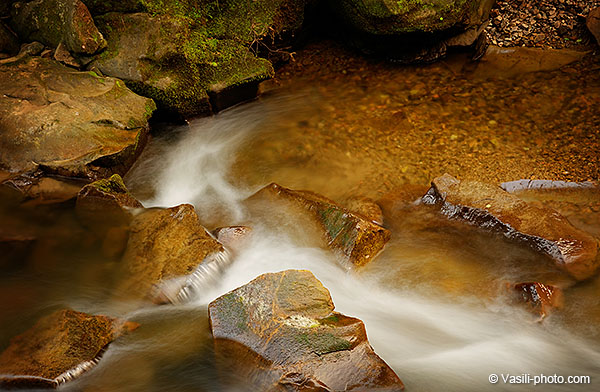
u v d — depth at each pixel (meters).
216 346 2.18
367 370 2.05
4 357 2.14
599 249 2.58
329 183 3.00
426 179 2.99
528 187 2.88
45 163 2.79
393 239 2.68
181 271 2.42
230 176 3.07
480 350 2.28
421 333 2.33
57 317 2.25
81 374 2.14
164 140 3.24
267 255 2.58
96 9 3.23
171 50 3.15
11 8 3.29
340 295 2.46
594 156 3.02
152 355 2.22
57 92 3.00
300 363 2.05
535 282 2.41
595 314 2.38
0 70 3.06
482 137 3.20
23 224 2.66
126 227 2.60
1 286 2.45
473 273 2.54
